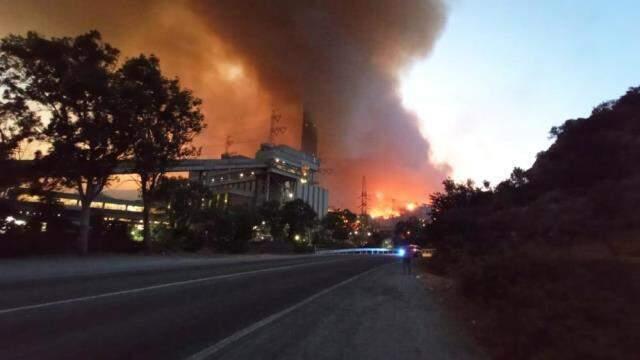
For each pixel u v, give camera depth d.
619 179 41.22
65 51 34.97
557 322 8.98
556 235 31.72
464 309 14.85
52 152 34.97
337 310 14.16
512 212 40.06
